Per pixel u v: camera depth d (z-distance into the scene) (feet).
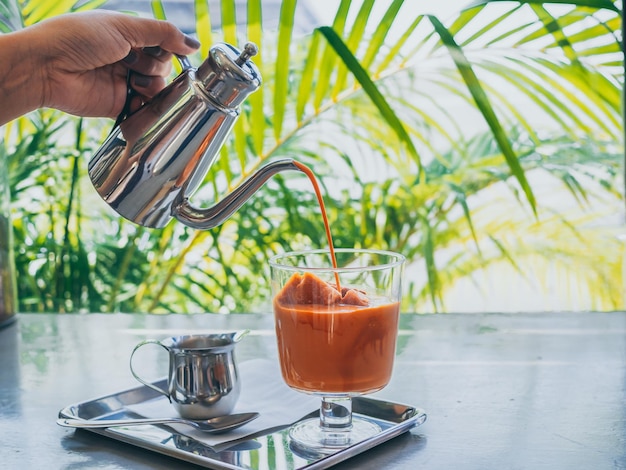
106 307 6.73
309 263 2.72
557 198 6.75
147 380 3.16
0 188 3.98
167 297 6.82
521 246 6.73
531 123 6.80
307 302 2.42
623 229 6.69
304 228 6.45
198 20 4.76
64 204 6.61
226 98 2.54
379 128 6.39
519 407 2.80
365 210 6.48
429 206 6.53
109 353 3.56
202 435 2.53
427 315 4.12
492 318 4.02
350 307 2.40
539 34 5.16
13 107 2.92
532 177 6.75
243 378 3.04
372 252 2.65
